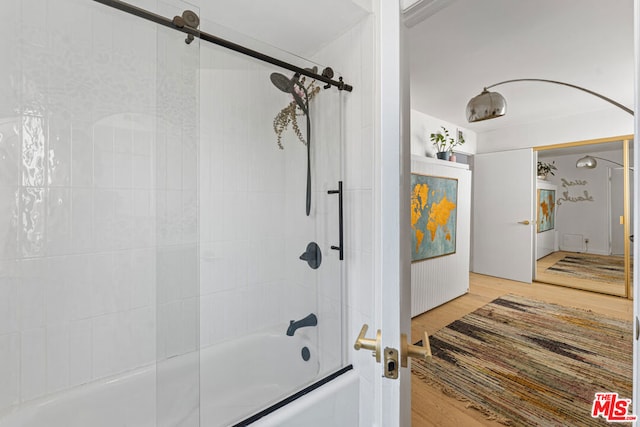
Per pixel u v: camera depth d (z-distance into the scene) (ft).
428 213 10.36
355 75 5.09
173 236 4.57
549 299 11.55
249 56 5.22
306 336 5.65
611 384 6.12
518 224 14.03
